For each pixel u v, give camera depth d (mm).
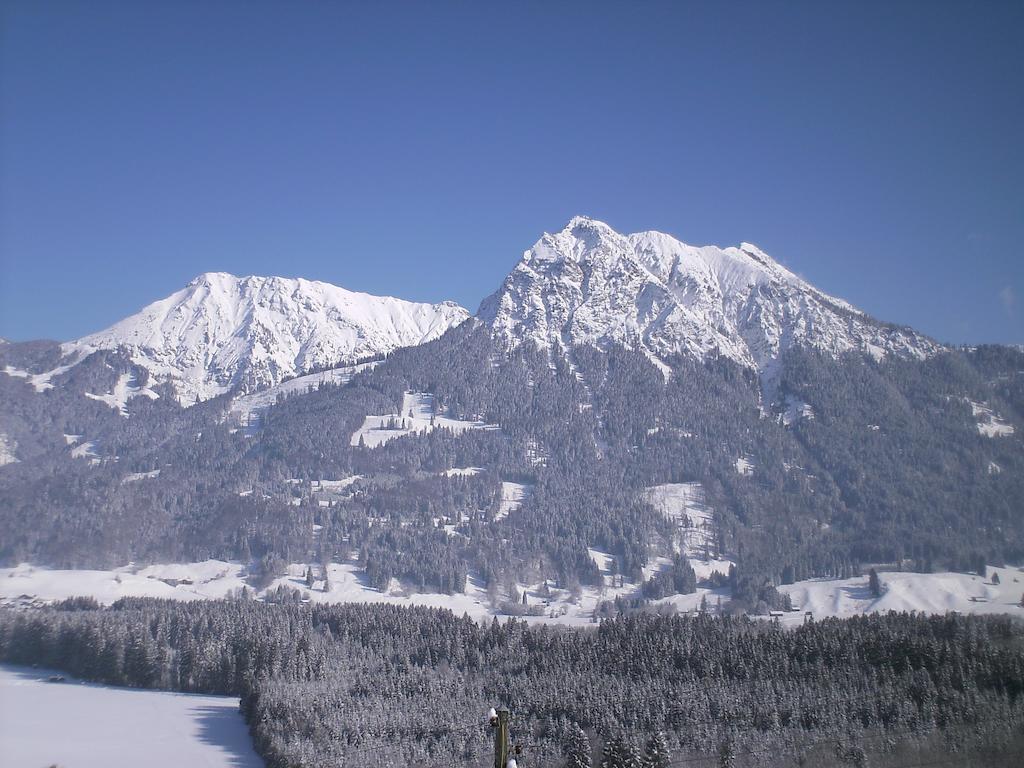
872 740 180500
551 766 179625
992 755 172625
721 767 172375
